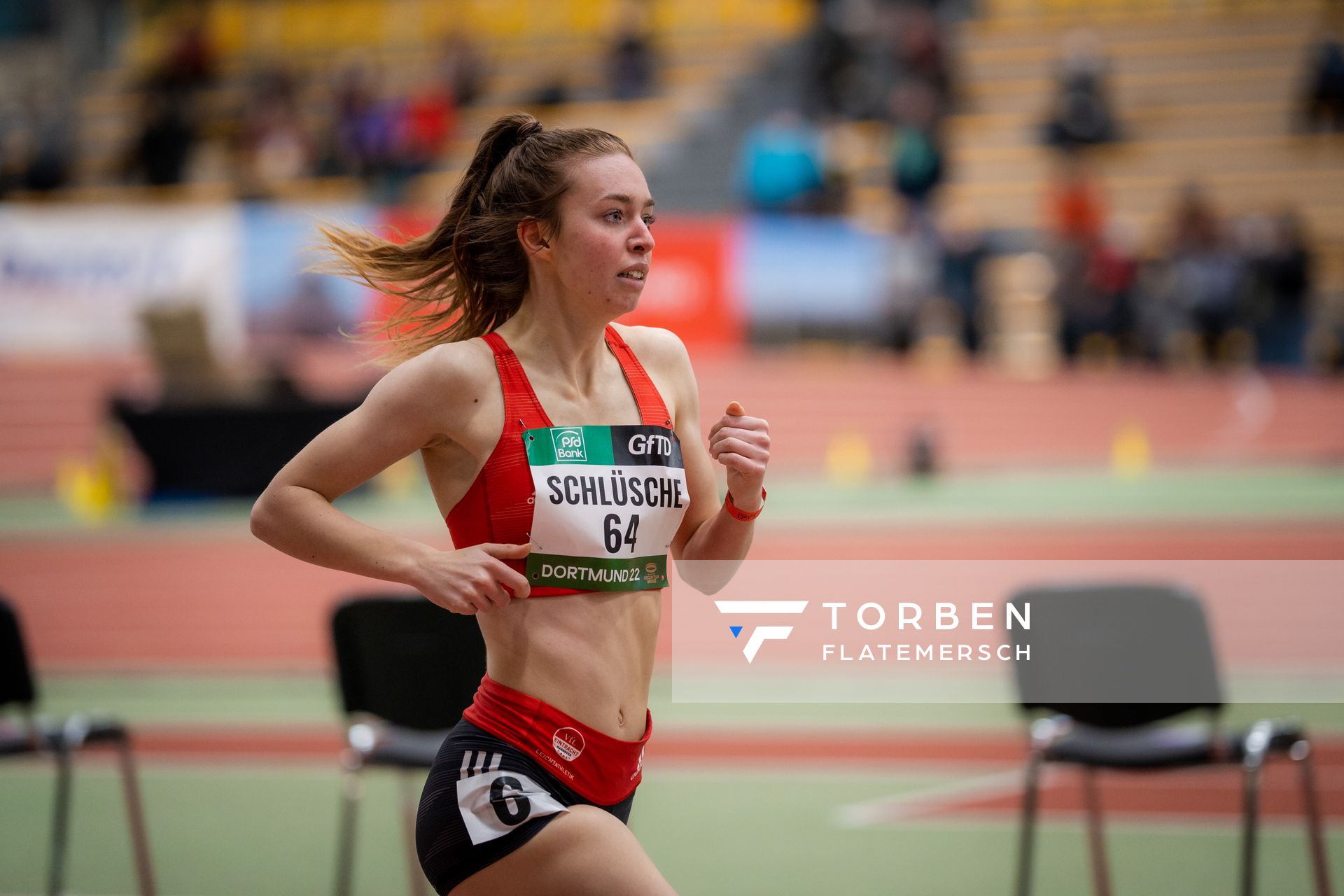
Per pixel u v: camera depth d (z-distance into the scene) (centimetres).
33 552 3312
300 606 3036
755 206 4775
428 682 1284
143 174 5884
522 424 755
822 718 2314
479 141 819
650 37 6397
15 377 4684
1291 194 5694
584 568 758
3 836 1709
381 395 747
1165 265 4925
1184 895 1438
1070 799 1839
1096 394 4650
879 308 4688
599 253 756
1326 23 6175
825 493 3778
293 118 5891
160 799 1898
